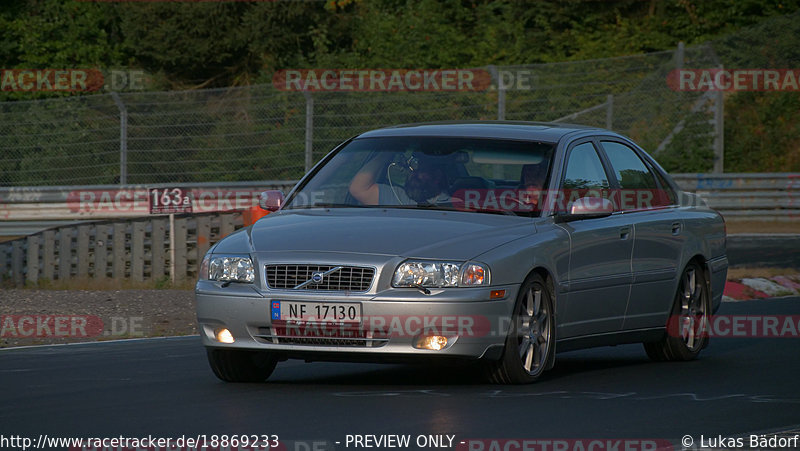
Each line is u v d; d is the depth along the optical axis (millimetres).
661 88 88250
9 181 84125
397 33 111188
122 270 51281
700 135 85688
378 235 22141
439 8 113875
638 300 26297
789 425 18609
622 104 87812
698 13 107812
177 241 50312
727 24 106562
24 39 108938
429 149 25328
